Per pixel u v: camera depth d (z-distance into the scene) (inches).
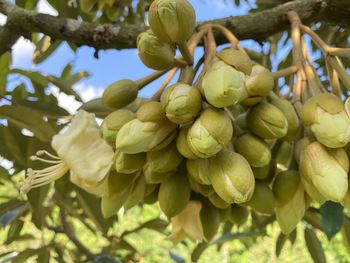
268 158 9.1
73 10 15.8
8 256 20.3
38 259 18.8
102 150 9.3
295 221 9.5
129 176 9.7
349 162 9.1
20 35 12.8
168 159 9.0
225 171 8.5
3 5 12.8
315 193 9.2
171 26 8.8
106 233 15.6
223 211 10.6
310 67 10.3
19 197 18.7
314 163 8.8
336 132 8.6
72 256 21.1
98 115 11.9
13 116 12.7
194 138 8.2
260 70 8.9
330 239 12.7
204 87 8.3
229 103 8.1
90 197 15.0
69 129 9.4
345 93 13.5
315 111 8.8
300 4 11.5
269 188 9.6
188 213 10.3
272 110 9.0
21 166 14.6
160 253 42.4
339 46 16.9
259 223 17.4
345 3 11.2
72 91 14.9
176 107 8.3
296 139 9.7
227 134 8.2
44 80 14.9
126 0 16.6
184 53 9.3
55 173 9.6
